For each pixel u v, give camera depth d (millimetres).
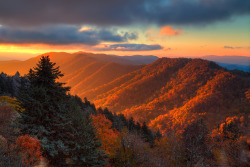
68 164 14672
